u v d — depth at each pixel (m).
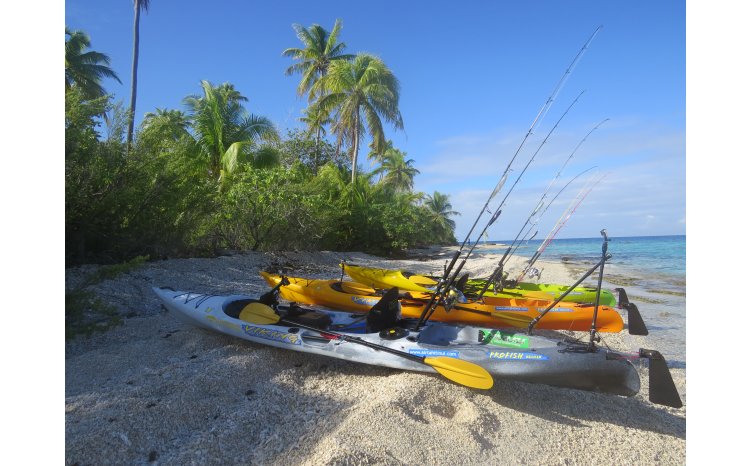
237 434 3.75
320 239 21.31
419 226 31.52
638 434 4.21
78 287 6.56
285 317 6.09
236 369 5.01
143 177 10.15
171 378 4.71
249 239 17.12
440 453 3.68
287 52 31.75
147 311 7.91
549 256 41.12
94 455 3.35
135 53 19.70
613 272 22.17
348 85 27.22
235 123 21.53
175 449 3.56
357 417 4.00
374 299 7.71
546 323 7.12
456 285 7.10
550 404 4.71
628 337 8.00
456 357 4.77
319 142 30.05
